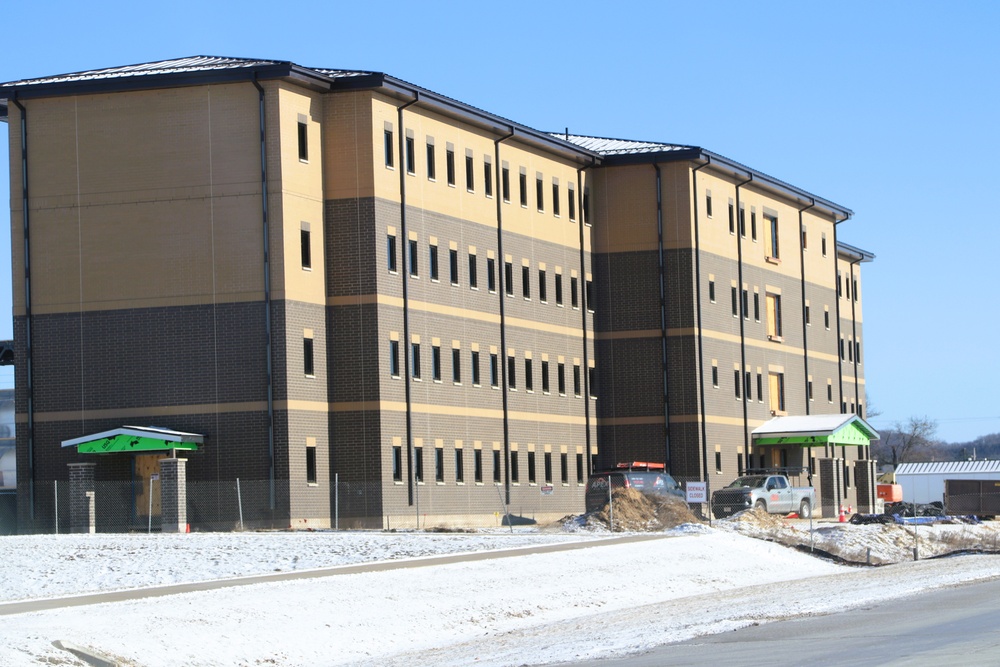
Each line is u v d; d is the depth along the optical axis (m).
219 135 53.41
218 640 27.48
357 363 54.94
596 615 33.50
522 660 24.53
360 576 35.06
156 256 53.72
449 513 58.41
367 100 55.34
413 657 26.89
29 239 54.88
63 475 54.16
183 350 53.31
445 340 59.06
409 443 55.97
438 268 58.88
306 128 54.50
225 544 44.16
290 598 31.41
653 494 56.88
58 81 54.41
